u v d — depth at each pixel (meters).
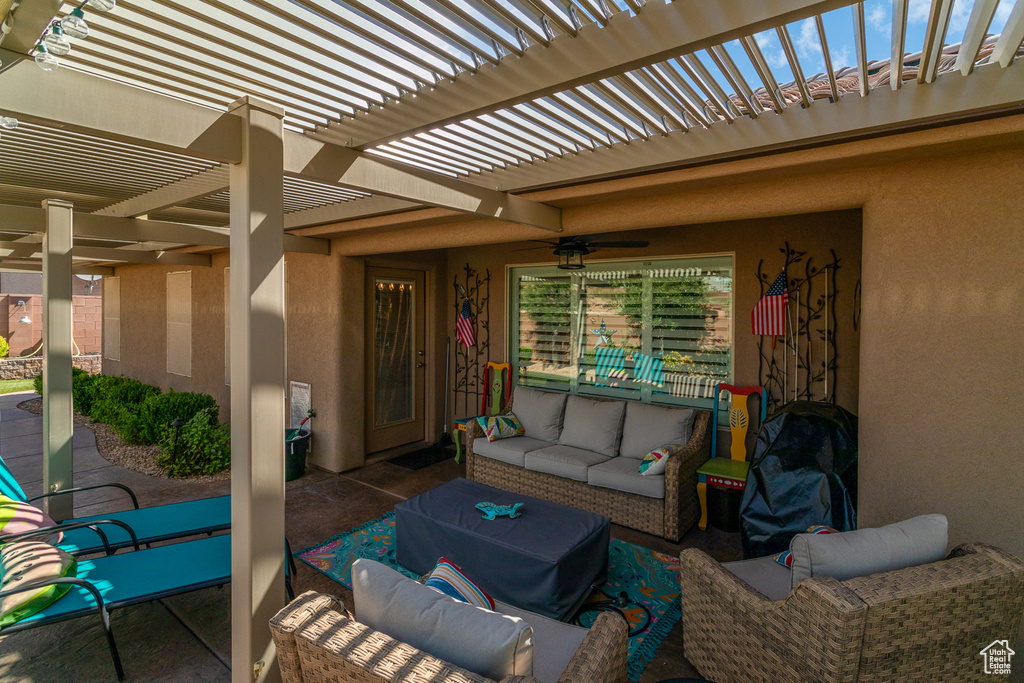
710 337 5.19
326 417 6.22
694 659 2.83
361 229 5.33
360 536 4.42
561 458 4.96
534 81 2.05
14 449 7.08
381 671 1.73
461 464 6.46
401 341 6.95
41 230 4.54
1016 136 2.45
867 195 3.08
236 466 2.32
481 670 1.76
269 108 2.29
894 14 1.79
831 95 2.58
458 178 3.83
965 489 2.73
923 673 2.12
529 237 4.67
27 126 2.51
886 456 3.04
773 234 4.82
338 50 2.01
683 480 4.45
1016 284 2.57
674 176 3.36
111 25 1.81
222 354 7.93
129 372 10.63
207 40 1.89
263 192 2.28
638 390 5.65
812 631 2.07
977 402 2.69
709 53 1.99
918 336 2.89
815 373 4.65
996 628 2.18
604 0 1.83
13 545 2.88
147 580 2.87
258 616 2.32
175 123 2.07
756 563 2.98
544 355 6.37
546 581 3.09
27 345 15.08
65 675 2.78
